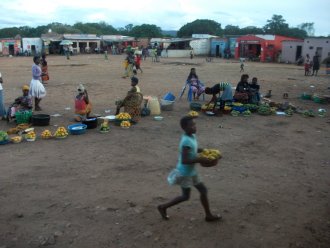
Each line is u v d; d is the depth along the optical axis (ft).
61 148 27.17
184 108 43.88
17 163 23.90
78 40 230.48
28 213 17.33
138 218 16.98
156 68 110.22
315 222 16.98
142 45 234.38
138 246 14.83
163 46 231.30
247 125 35.78
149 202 18.57
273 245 15.03
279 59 163.84
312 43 148.46
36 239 15.20
